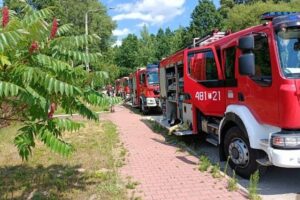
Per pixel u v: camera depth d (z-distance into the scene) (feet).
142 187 24.12
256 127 23.41
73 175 27.20
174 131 38.09
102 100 16.38
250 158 24.16
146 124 59.26
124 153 34.86
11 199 22.38
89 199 21.99
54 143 14.94
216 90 30.27
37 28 12.73
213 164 29.50
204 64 32.19
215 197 21.62
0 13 13.57
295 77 20.80
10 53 12.50
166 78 45.24
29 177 26.99
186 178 25.70
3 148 38.58
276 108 21.48
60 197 22.35
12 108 14.42
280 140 21.04
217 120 31.60
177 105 40.52
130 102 108.99
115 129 53.31
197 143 38.47
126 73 282.36
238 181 24.61
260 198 20.90
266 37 22.30
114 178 25.86
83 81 15.85
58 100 15.42
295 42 21.59
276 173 26.08
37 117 14.76
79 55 14.93
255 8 163.73
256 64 23.29
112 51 188.96
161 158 32.45
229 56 28.04
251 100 24.17
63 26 16.37
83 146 39.06
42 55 13.35
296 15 21.93
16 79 12.33
